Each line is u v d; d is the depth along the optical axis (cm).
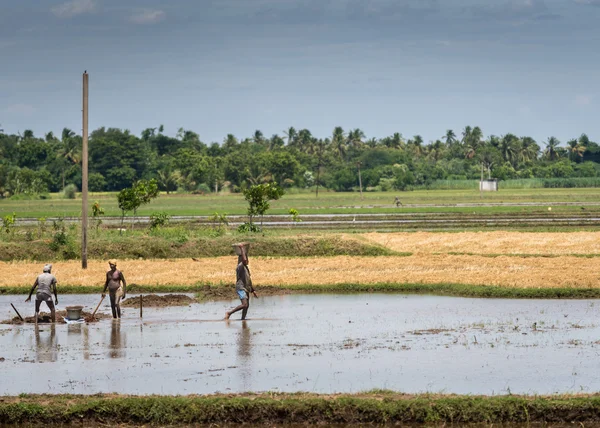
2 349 4544
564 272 7594
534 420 3231
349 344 4578
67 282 7419
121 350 4488
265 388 3594
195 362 4141
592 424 3212
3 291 7069
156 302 6359
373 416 3234
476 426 3203
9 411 3275
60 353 4425
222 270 8206
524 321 5275
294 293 6856
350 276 7562
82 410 3281
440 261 8775
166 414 3266
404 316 5572
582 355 4212
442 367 3962
